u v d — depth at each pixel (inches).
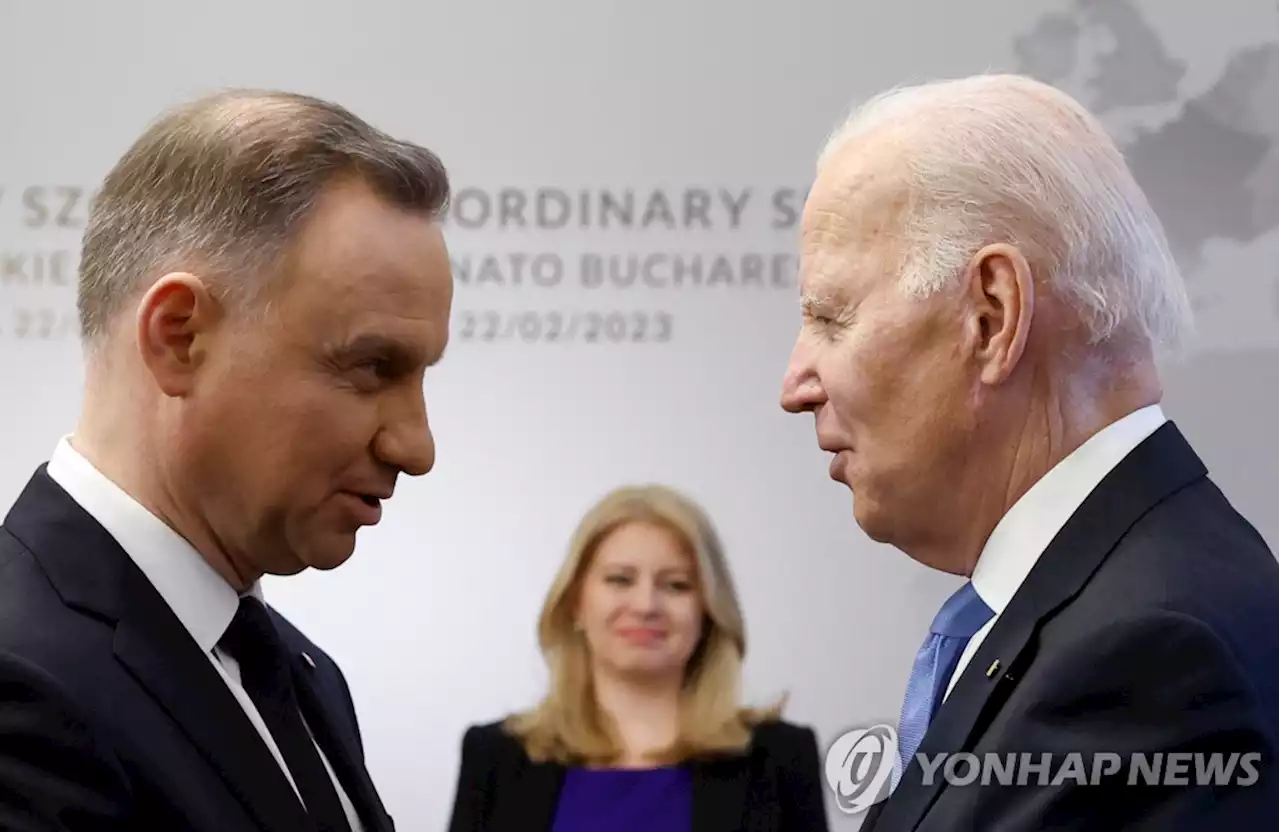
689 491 109.9
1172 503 53.5
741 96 111.2
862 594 109.2
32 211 111.9
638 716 106.7
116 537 52.8
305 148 52.2
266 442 52.3
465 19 111.7
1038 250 53.5
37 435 111.6
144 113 112.2
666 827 104.7
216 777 51.4
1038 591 53.1
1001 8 111.1
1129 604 49.9
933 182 55.2
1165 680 47.0
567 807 106.0
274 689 56.7
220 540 54.5
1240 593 49.9
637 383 110.7
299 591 109.8
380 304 52.3
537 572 109.5
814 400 60.2
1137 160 110.7
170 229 51.9
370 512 55.4
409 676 109.3
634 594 107.8
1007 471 55.6
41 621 50.3
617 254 111.1
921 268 55.2
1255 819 45.4
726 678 107.4
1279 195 109.7
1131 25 110.3
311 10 111.9
